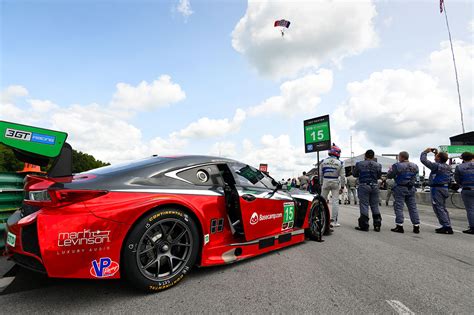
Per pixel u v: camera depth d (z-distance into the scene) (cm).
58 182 188
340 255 301
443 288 211
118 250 180
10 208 297
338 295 194
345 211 834
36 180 195
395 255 306
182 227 216
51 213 168
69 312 165
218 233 249
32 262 174
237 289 202
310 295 193
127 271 183
